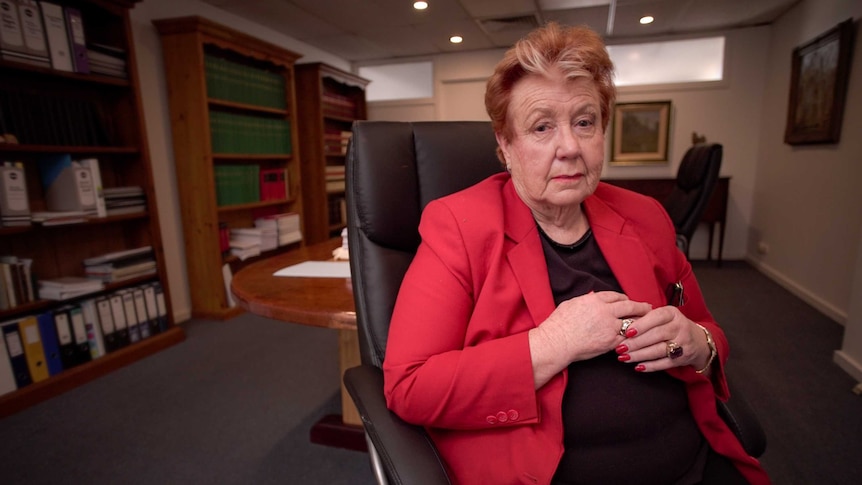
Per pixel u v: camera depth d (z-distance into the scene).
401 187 0.91
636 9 3.72
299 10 3.62
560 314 0.68
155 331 2.63
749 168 4.48
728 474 0.74
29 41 2.01
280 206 3.93
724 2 3.59
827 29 3.12
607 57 0.74
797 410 1.82
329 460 1.60
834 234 2.94
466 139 0.99
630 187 4.35
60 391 2.09
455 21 3.97
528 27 4.16
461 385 0.63
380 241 0.90
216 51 3.35
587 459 0.69
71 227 2.41
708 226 4.66
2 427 1.83
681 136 4.63
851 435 1.65
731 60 4.39
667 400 0.73
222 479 1.51
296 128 3.79
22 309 2.04
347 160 0.91
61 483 1.50
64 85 2.33
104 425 1.84
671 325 0.68
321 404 1.98
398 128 0.94
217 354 2.53
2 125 1.99
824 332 2.64
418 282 0.72
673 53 4.60
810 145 3.31
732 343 2.50
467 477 0.68
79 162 2.26
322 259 1.63
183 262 3.14
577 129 0.73
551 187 0.73
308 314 1.04
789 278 3.58
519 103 0.74
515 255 0.74
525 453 0.65
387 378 0.68
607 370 0.71
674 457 0.72
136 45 2.79
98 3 2.27
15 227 1.94
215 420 1.87
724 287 3.63
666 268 0.83
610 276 0.80
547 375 0.65
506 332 0.72
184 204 3.05
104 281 2.39
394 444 0.63
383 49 5.00
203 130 2.91
